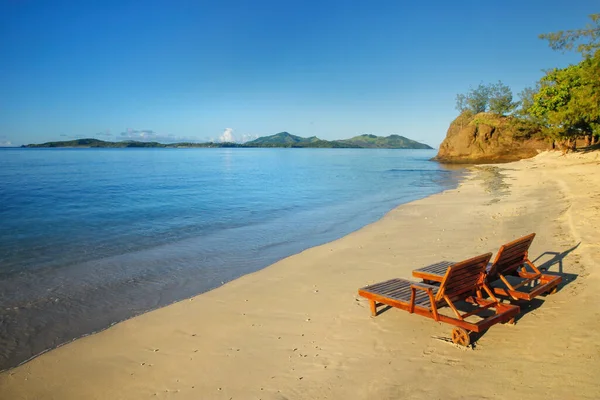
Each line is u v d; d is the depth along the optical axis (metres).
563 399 3.95
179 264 10.73
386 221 15.95
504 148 73.69
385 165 77.06
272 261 10.93
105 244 13.01
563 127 49.94
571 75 43.47
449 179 39.84
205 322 6.79
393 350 5.34
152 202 23.44
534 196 20.44
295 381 4.81
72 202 23.34
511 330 5.57
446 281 5.38
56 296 8.48
